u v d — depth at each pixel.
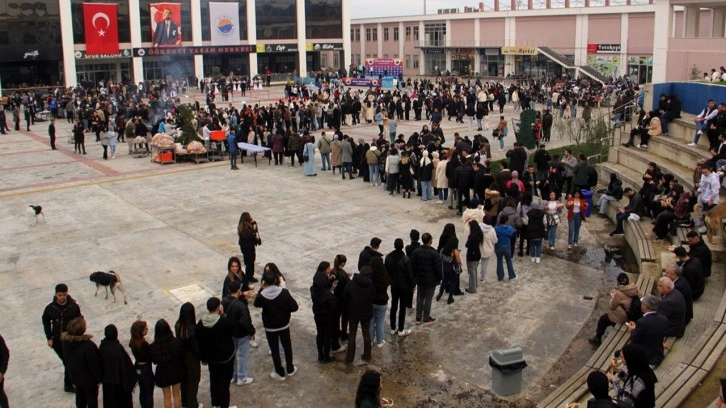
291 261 16.11
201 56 71.12
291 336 12.30
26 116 41.19
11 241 18.06
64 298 9.95
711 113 19.98
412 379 10.69
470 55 82.31
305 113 36.47
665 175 17.55
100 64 65.94
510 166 22.28
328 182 25.02
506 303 13.65
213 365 9.40
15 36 59.31
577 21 71.19
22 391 10.48
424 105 47.53
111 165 28.78
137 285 14.74
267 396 10.26
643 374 7.71
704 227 15.03
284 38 77.06
